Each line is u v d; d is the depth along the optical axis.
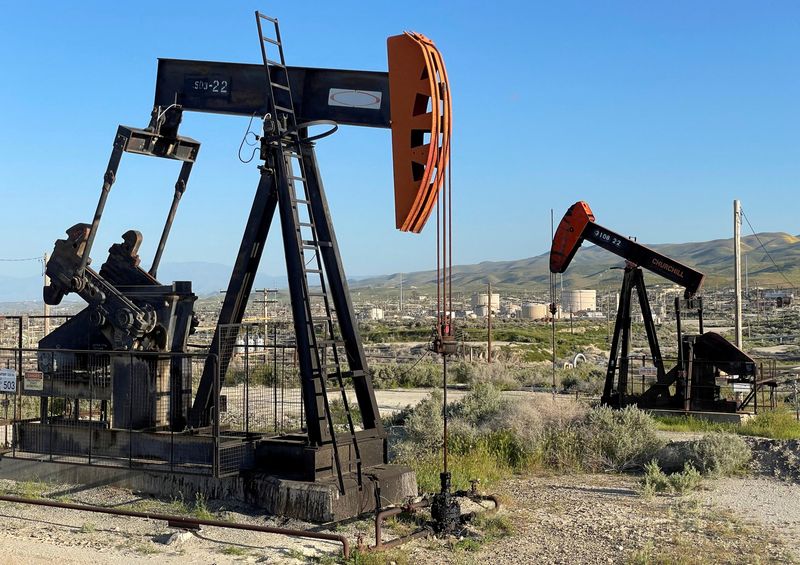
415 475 11.27
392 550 8.84
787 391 32.28
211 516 10.12
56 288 12.46
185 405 12.12
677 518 10.53
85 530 9.70
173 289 12.05
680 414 21.53
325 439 10.53
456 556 8.66
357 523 9.90
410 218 10.12
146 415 11.83
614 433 14.66
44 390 12.71
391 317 139.25
